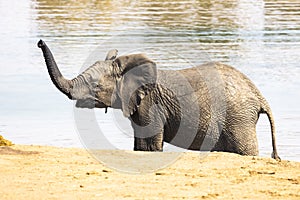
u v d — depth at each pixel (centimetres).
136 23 4334
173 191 1124
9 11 5109
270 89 2611
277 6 5409
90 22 4416
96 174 1222
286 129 2077
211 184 1175
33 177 1188
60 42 3672
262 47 3553
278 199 1099
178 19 4566
